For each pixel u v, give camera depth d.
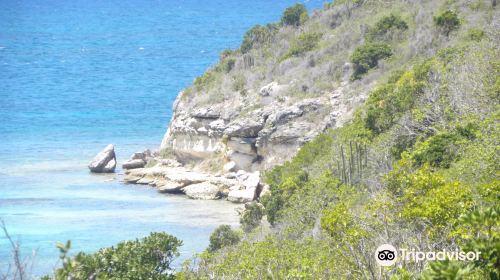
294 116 118.88
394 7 135.38
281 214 81.31
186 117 131.50
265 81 129.62
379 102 93.06
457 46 101.50
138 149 157.25
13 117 194.75
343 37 130.25
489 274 24.06
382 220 37.72
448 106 72.94
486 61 76.62
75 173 131.75
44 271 73.69
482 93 69.44
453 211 33.59
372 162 77.31
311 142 104.44
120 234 93.81
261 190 111.62
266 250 47.09
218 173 122.25
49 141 165.00
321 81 123.06
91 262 42.84
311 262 41.69
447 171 59.56
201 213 104.50
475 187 47.06
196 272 50.44
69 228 96.19
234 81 132.25
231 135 122.62
